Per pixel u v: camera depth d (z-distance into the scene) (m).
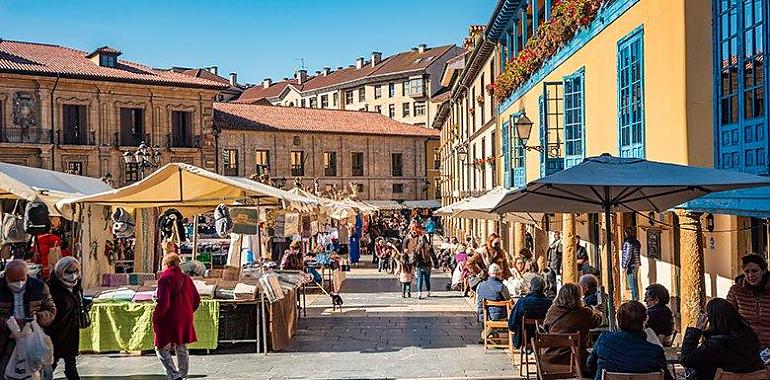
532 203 9.54
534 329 11.23
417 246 22.33
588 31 16.64
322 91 100.44
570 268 17.09
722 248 12.94
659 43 12.65
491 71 32.09
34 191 13.36
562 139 19.00
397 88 91.06
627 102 14.29
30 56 51.12
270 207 18.44
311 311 19.16
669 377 7.24
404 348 13.91
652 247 16.50
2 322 8.77
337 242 35.25
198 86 55.81
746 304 8.02
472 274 18.36
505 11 25.64
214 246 29.16
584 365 9.05
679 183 7.57
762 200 9.25
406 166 72.88
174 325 10.93
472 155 39.78
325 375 11.68
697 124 11.23
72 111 51.56
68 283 10.43
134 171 53.66
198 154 56.47
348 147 69.44
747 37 9.75
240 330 13.80
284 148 65.62
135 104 53.84
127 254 23.41
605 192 8.86
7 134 48.78
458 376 11.48
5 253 14.27
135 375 11.77
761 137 9.37
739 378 6.59
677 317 13.49
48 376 9.95
